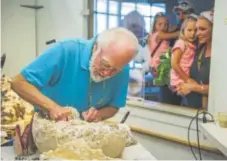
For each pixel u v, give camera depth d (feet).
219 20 6.41
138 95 8.25
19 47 10.91
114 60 3.85
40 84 4.14
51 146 3.34
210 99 6.73
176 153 7.68
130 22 8.27
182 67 7.20
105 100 4.62
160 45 7.61
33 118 3.98
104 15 8.88
